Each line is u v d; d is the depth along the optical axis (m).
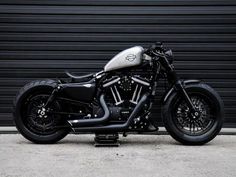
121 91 5.59
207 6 6.30
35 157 4.91
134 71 5.77
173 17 6.31
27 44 6.34
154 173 4.29
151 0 6.30
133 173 4.29
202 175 4.23
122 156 4.96
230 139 5.99
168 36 6.33
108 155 5.00
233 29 6.30
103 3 6.32
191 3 6.29
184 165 4.59
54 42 6.34
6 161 4.73
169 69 5.61
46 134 5.60
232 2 6.28
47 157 4.90
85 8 6.33
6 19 6.31
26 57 6.34
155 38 6.33
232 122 6.39
